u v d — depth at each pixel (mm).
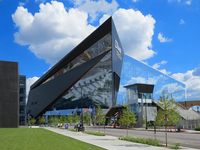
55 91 196125
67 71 194375
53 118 157875
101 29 167750
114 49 169500
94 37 172000
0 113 98312
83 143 35250
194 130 76250
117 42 178125
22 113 169500
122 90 178125
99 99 169500
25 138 44062
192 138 45750
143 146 31172
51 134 57250
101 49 172625
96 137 48500
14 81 101062
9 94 99938
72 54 184500
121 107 106562
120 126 104375
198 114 91750
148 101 108750
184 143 36094
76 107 179375
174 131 71000
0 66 100188
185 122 85375
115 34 173875
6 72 100625
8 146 30688
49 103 198625
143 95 110688
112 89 165375
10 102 99750
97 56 174875
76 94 182750
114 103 164125
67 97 189000
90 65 176125
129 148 28938
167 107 35750
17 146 30688
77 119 131250
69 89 187875
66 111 185375
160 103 36250
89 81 176500
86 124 131125
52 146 30750
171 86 181625
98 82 171500
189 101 164125
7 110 99188
